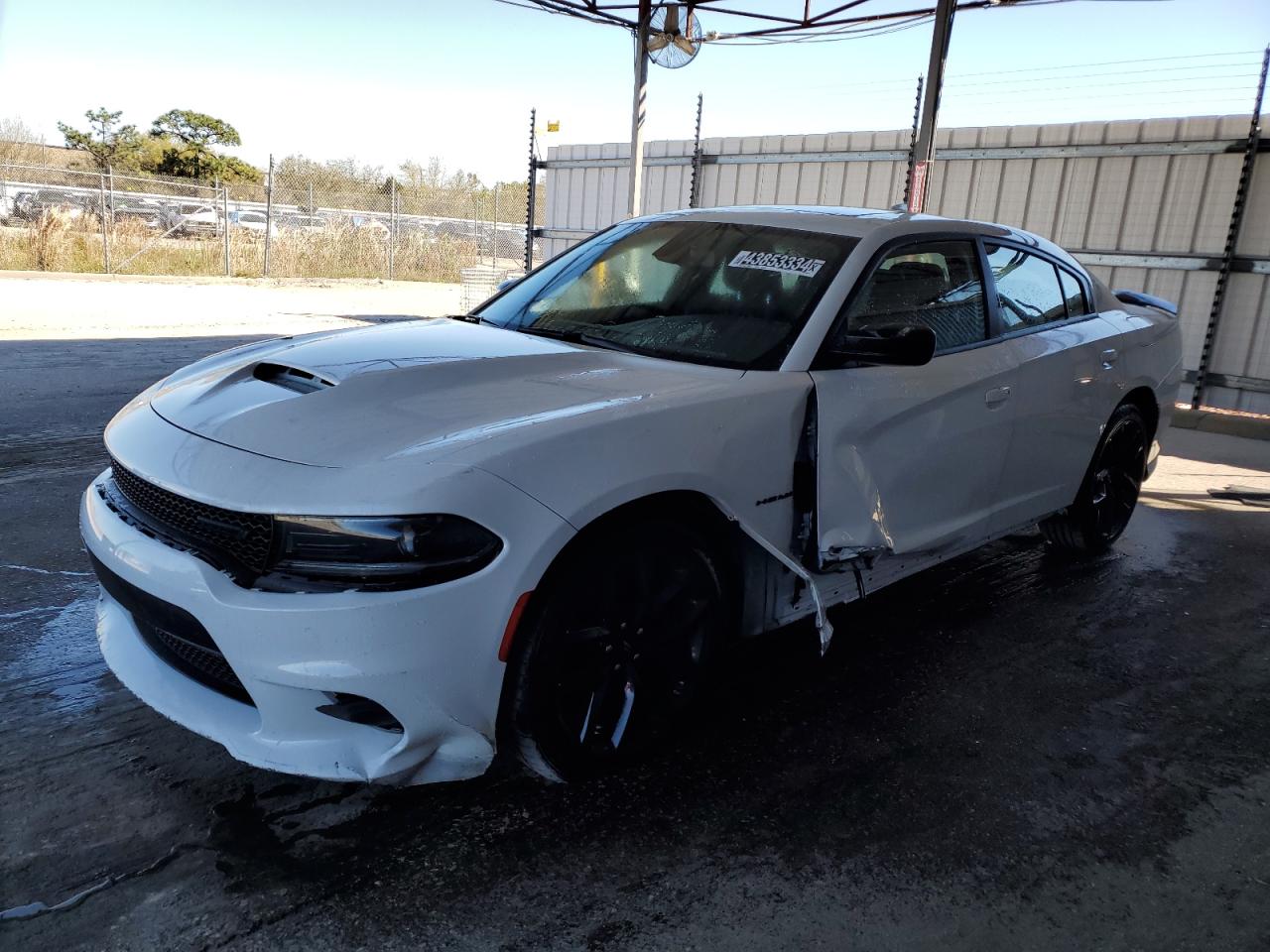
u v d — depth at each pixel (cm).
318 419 231
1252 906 224
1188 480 667
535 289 364
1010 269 379
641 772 263
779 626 293
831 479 281
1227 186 864
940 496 330
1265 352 868
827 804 253
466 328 325
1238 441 825
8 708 273
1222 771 284
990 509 363
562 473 220
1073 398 392
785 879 223
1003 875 229
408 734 209
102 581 245
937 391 315
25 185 2142
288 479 210
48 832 221
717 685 318
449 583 204
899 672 336
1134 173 912
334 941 194
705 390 259
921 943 205
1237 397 889
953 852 237
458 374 260
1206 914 220
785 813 248
